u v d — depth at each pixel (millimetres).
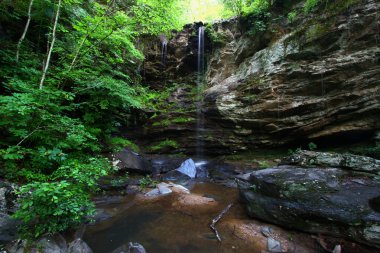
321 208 4406
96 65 9469
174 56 14961
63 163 5426
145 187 7598
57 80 7285
